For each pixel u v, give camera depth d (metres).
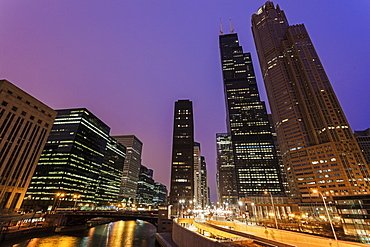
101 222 153.25
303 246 34.50
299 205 130.25
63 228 99.62
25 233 75.81
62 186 158.88
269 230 43.53
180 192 183.88
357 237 64.69
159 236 80.50
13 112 103.88
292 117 176.38
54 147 174.62
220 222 67.38
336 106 162.50
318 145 152.00
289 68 199.12
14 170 102.56
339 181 135.25
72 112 191.75
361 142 184.50
